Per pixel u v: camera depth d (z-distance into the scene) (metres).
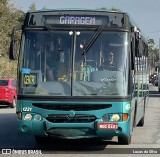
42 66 15.39
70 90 15.05
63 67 15.29
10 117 29.70
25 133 15.25
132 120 16.97
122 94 15.05
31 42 15.59
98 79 15.13
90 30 15.51
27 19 15.77
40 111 15.05
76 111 14.93
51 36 15.53
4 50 57.56
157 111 35.00
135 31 16.22
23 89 15.28
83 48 15.38
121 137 17.25
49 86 15.17
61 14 15.68
